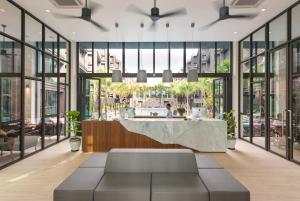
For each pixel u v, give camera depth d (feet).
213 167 12.07
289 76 19.40
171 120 22.47
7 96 18.53
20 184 13.71
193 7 19.12
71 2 17.56
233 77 30.76
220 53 31.14
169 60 30.83
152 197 8.99
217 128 22.13
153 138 22.09
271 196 12.16
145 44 31.17
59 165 17.60
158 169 11.20
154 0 17.44
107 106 31.76
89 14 16.84
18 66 19.45
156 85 32.14
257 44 25.64
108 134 22.22
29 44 20.61
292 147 19.07
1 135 18.40
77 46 31.07
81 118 31.01
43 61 23.30
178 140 22.08
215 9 19.52
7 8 18.16
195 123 22.12
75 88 31.09
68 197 9.02
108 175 10.77
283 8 19.38
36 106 22.93
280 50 21.31
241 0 17.10
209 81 31.96
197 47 31.01
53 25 23.76
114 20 22.18
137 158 11.28
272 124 22.53
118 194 9.05
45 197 11.96
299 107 18.83
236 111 30.40
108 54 31.07
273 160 19.22
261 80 24.89
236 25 23.56
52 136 26.27
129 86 31.96
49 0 17.22
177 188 9.32
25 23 20.39
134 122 22.17
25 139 20.70
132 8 19.35
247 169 16.76
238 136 30.30
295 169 16.75
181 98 32.48
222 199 9.02
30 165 17.56
